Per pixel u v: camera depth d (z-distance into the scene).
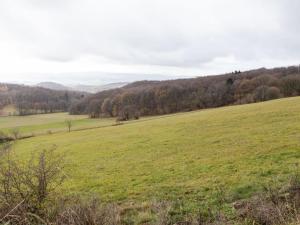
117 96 111.81
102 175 21.16
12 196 7.25
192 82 124.12
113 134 49.06
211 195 12.95
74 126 87.50
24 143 54.72
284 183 11.67
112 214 7.36
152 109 106.75
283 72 122.75
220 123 40.22
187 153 25.48
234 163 19.14
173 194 14.27
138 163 24.12
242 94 108.38
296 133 26.31
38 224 6.80
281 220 6.98
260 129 31.30
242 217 8.52
